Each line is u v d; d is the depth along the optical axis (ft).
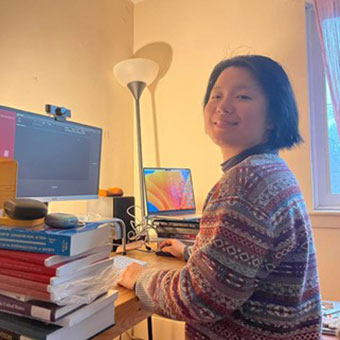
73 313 1.58
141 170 5.45
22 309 1.57
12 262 1.62
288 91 2.40
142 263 2.96
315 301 1.99
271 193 1.83
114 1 5.96
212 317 1.73
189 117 5.83
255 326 1.87
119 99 5.97
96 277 1.78
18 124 3.19
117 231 3.70
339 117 4.42
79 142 3.95
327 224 4.49
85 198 4.02
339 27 4.46
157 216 4.37
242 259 1.69
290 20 5.01
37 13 4.25
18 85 3.93
